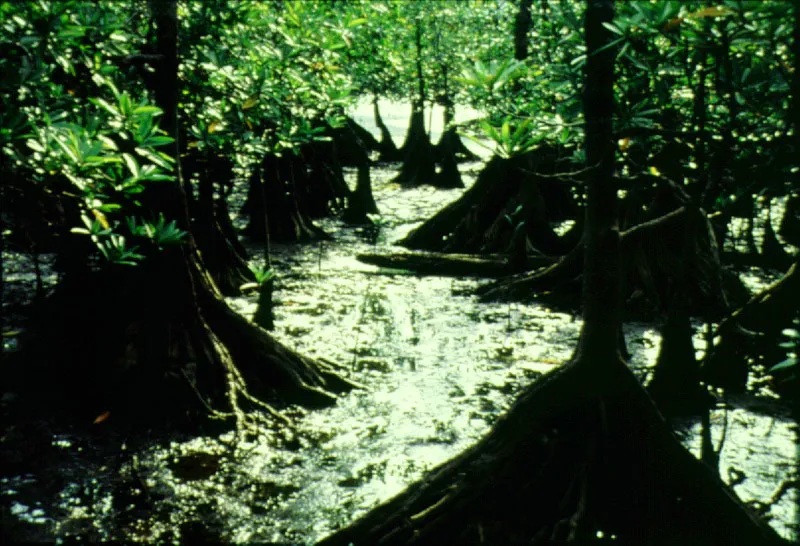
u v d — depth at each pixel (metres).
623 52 3.31
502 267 10.07
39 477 4.67
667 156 4.34
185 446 5.21
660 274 8.41
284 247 11.44
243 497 4.59
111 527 4.22
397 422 5.64
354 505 4.53
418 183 18.86
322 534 4.23
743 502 4.57
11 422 5.07
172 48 5.66
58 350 5.64
